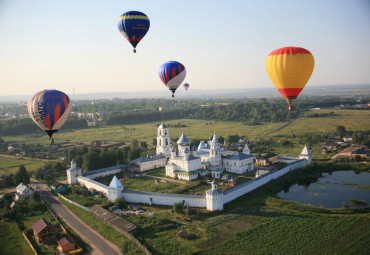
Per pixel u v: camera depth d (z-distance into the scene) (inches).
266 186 6692.9
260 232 4574.3
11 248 4362.7
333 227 4682.6
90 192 6471.5
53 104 4579.2
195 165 7598.4
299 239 4362.7
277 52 4569.4
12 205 5669.3
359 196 6190.9
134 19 5428.2
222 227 4763.8
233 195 5920.3
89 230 4795.8
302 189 6742.1
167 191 6353.3
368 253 3988.7
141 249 4160.9
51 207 5787.4
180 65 6082.7
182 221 5022.1
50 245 4407.0
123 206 5703.7
